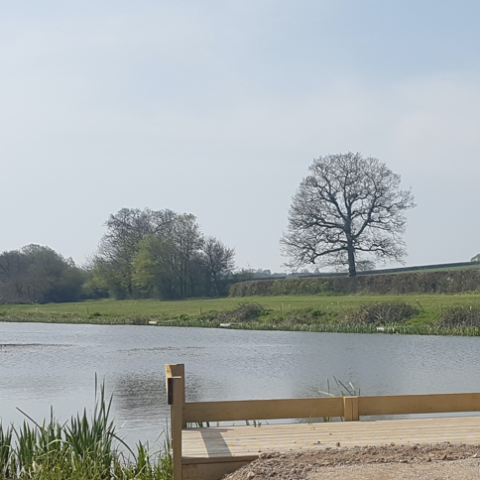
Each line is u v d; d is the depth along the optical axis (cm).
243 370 2238
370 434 878
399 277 5397
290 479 688
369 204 5962
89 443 980
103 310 5812
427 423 945
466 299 4194
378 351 2695
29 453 977
